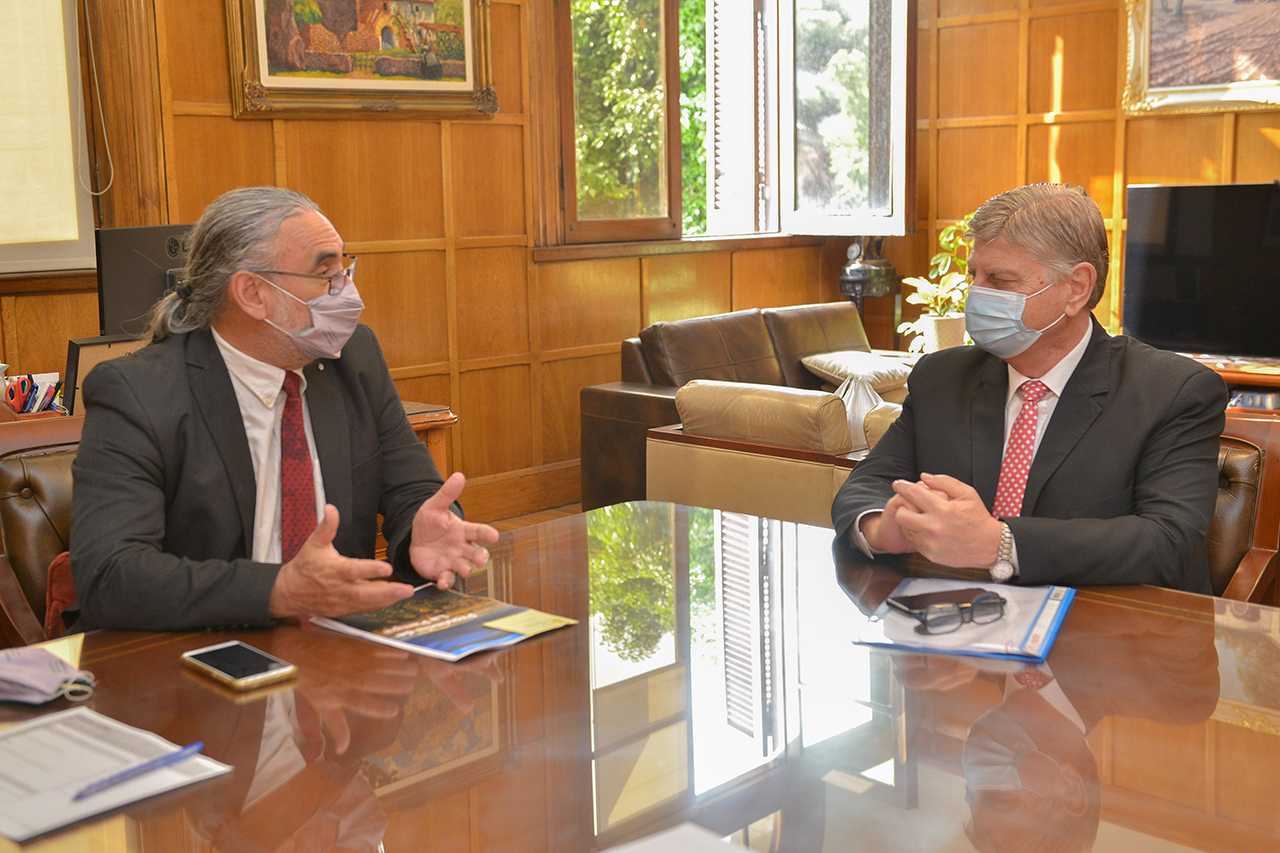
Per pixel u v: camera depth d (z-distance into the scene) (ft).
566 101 18.16
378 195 16.20
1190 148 19.89
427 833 3.01
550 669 4.22
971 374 6.36
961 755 3.41
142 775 3.35
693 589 5.17
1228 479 6.85
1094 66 20.66
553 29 17.83
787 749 3.48
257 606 4.63
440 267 16.97
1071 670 4.09
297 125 15.31
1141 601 4.88
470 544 5.29
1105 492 5.76
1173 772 3.27
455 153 16.94
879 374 17.04
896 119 20.15
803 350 17.94
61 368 13.69
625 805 3.15
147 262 9.30
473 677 4.15
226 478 5.67
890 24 20.01
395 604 5.01
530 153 17.80
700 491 9.98
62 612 5.74
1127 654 4.24
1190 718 3.66
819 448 9.12
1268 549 6.69
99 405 5.50
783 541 5.99
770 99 22.17
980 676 4.05
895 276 22.39
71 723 3.74
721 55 22.20
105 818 3.11
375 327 16.38
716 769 3.36
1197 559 6.00
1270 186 17.65
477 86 16.78
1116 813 3.04
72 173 13.75
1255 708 3.73
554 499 18.74
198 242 5.70
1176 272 18.80
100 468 5.33
